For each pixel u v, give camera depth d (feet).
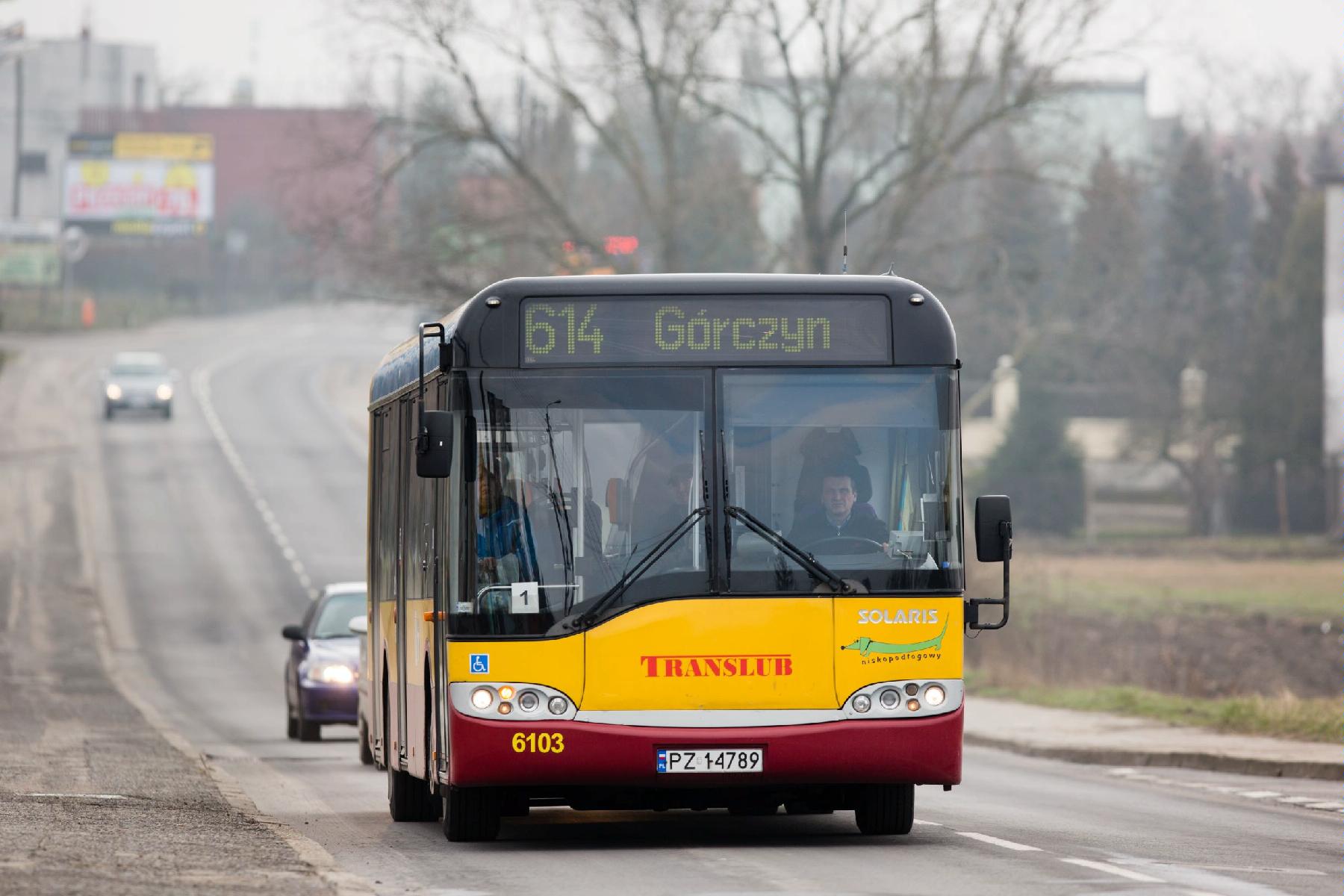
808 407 133.69
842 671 131.13
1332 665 424.05
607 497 132.26
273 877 110.83
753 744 129.90
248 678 451.94
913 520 133.18
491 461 132.46
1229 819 168.66
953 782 131.64
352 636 294.46
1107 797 193.16
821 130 541.75
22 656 473.67
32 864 110.73
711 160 558.97
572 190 565.53
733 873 119.96
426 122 533.55
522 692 130.11
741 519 131.85
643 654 130.31
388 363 176.65
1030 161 555.28
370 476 189.88
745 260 621.72
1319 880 119.14
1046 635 388.98
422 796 159.84
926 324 135.33
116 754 227.81
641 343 134.10
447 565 132.36
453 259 533.14
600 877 117.91
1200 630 476.95
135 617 542.98
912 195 531.50
